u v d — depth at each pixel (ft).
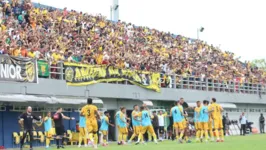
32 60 93.20
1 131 89.76
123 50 133.49
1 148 87.35
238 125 160.97
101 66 110.01
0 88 85.71
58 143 81.41
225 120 136.15
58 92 98.32
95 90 107.86
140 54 139.54
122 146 79.46
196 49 174.40
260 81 188.24
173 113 88.79
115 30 147.13
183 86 138.21
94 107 71.82
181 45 169.78
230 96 156.97
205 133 86.48
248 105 171.32
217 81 153.89
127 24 156.46
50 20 123.24
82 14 141.79
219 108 86.33
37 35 109.91
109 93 111.75
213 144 75.77
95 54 115.75
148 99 123.65
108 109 115.96
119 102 119.24
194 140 97.35
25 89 90.89
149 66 129.70
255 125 175.01
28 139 91.91
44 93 95.04
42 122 94.84
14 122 92.73
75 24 130.52
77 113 106.22
